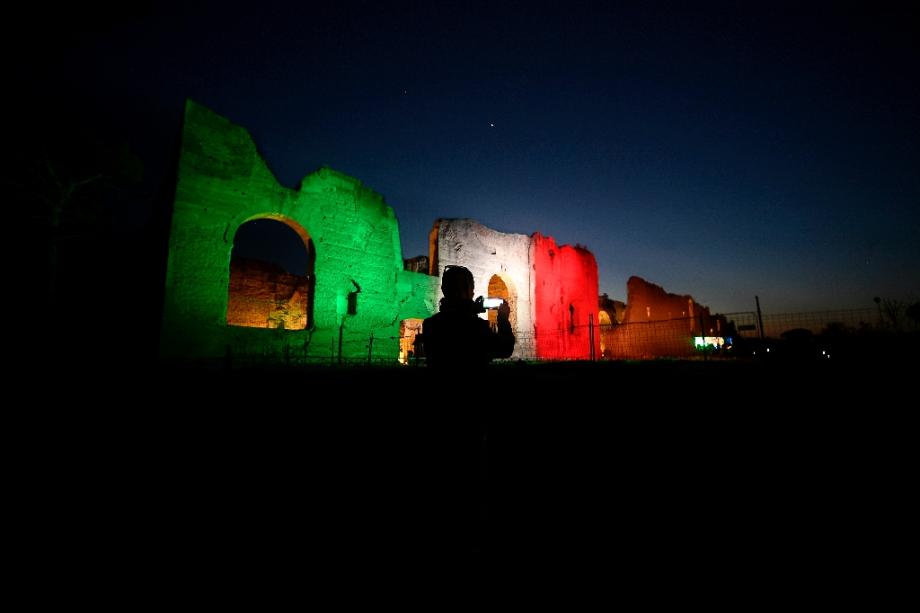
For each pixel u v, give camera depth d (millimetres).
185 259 12414
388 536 2932
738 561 2623
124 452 4520
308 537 2939
